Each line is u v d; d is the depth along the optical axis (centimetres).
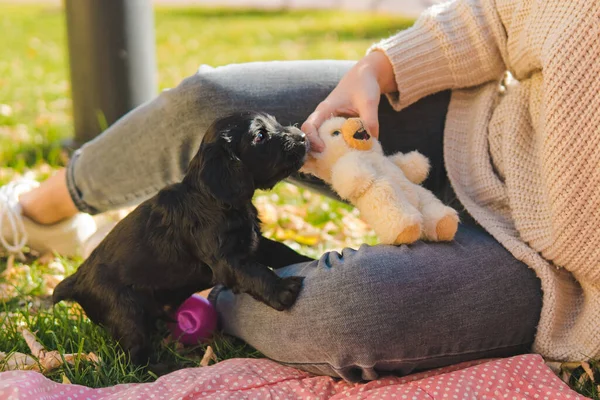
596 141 210
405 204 227
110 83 458
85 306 263
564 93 214
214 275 242
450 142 266
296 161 237
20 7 1374
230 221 238
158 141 282
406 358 224
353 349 219
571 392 211
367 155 237
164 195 251
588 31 212
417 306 218
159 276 253
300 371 237
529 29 236
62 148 477
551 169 219
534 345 232
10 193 332
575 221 217
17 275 324
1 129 533
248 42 971
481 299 223
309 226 382
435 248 229
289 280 229
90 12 447
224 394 219
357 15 1188
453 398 210
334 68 284
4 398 204
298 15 1222
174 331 266
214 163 233
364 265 220
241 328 249
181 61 844
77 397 217
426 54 264
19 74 757
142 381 244
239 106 270
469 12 263
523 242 233
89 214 329
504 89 275
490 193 246
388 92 270
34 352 256
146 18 459
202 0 1507
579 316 231
